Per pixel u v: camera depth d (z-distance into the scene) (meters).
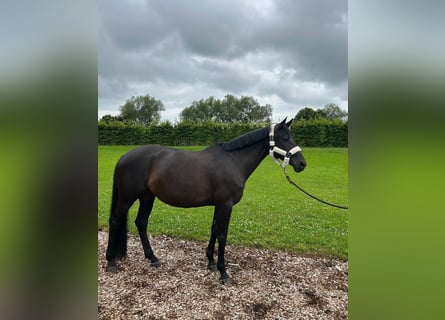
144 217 3.53
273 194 7.09
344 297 2.92
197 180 3.04
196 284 3.08
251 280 3.19
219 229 3.08
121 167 3.13
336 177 8.96
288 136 3.13
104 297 2.79
